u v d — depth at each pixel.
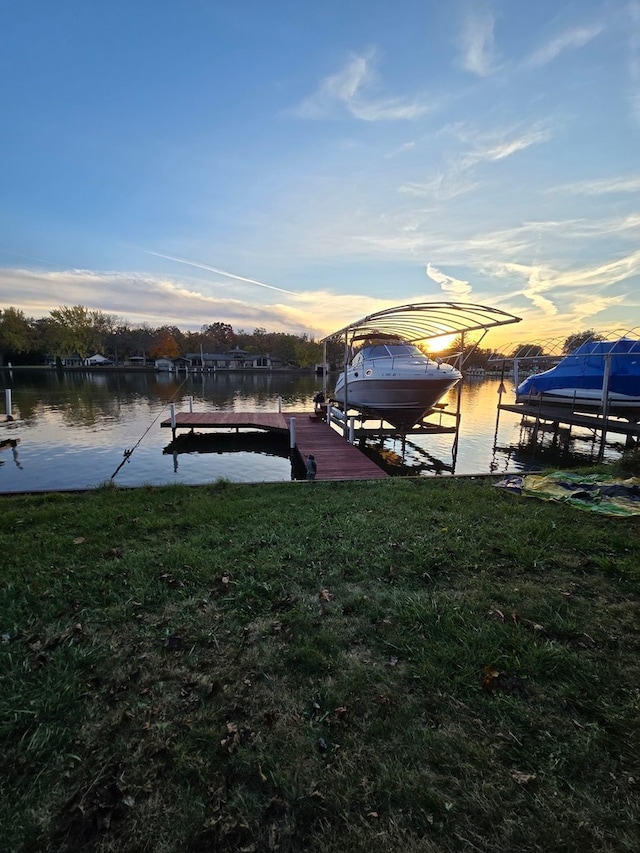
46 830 1.34
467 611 2.51
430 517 4.16
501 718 1.75
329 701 1.85
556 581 2.88
